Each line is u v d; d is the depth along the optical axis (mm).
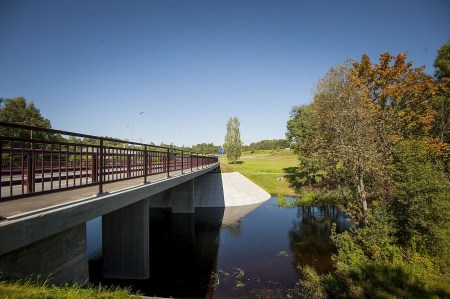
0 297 3584
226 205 33000
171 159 21594
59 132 5520
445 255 11656
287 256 15930
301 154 38344
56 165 16516
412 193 12539
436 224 12086
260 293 11453
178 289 11742
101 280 11750
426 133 21406
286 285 12203
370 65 22578
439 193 12273
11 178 4469
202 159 26172
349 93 16969
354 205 16734
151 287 11766
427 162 13688
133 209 11852
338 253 14750
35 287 4383
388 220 13375
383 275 11031
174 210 28438
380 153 15266
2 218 4148
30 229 4352
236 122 69812
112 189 8320
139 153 14398
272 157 95000
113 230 11922
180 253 16688
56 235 5844
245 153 125312
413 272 11078
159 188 11047
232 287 12000
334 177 17984
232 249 17422
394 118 18469
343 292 10633
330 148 17250
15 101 34281
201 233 21297
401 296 9547
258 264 14781
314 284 11797
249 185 41000
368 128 15805
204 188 36812
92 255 14992
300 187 40719
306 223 23797
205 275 13281
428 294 9586
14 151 5250
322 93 19406
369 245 13000
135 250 11805
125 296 5586
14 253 4844
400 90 20297
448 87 23406
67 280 6121
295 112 43438
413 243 12242
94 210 6262
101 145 7043
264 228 22453
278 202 33250
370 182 15805
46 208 5133
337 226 22406
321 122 18438
